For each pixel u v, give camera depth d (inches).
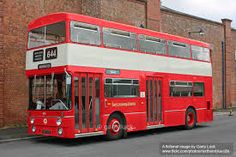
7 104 712.4
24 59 746.8
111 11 897.5
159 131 690.2
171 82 676.1
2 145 518.9
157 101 642.2
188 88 722.8
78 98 501.7
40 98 527.2
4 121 704.4
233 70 1512.1
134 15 970.7
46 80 519.8
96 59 531.5
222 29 1432.1
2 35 695.7
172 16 1168.2
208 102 782.5
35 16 770.2
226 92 1437.0
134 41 602.9
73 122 490.3
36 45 542.0
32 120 535.8
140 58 609.9
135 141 546.9
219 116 1106.1
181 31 1204.5
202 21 1312.7
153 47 641.0
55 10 812.6
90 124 516.7
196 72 749.9
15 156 428.8
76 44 503.5
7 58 715.4
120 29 578.6
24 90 745.0
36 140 572.1
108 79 548.4
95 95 527.5
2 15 695.7
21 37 742.5
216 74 1385.3
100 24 545.0
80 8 876.0
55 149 478.9
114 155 426.3
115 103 557.9
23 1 748.6
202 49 778.2
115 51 564.4
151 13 1025.5
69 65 491.2
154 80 637.9
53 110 505.0
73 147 494.9
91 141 553.3
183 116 703.1
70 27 499.5
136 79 599.2
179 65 700.7
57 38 508.7
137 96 598.9
